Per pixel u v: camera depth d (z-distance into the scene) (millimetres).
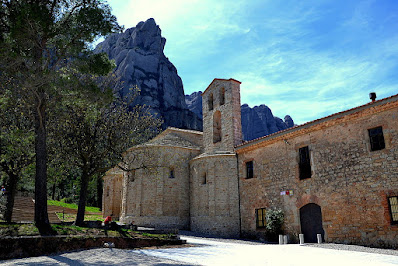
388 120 16625
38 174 14250
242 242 20344
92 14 14508
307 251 14219
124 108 21500
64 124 19266
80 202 18922
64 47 14555
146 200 27562
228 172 25859
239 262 10852
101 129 20109
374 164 16797
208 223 25453
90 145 19531
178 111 83750
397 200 15688
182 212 27859
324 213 18656
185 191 28562
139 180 28156
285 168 21672
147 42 94125
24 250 11500
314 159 19812
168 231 19234
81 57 15055
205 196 26438
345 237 17391
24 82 13305
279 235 19312
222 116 29781
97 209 49156
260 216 23203
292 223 20469
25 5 13023
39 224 13547
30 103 15367
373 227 16281
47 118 18953
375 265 10055
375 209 16359
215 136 30375
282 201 21500
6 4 14023
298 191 20469
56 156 19625
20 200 29938
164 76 90125
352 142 18000
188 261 10938
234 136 28141
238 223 24562
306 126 20375
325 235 18406
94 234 14719
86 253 12320
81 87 14516
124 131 20688
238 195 25156
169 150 28844
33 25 13469
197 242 18516
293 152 21328
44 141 14711
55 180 21922
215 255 12656
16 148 16969
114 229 17344
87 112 18422
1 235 11812
